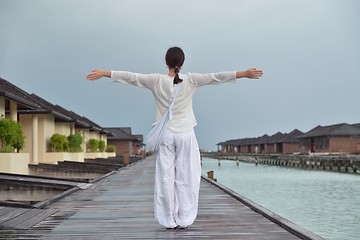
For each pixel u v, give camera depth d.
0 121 16.00
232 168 62.25
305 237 4.46
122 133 62.38
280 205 18.67
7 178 12.03
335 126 62.78
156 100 4.95
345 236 11.36
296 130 90.81
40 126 23.31
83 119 36.22
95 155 34.69
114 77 4.85
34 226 5.52
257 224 5.61
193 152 5.00
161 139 4.92
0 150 15.34
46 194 11.20
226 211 6.96
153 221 5.94
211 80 4.86
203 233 4.97
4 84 22.55
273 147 102.00
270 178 38.19
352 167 42.69
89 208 7.45
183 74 4.92
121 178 16.34
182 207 5.04
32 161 22.00
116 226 5.52
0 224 5.49
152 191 10.96
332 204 18.97
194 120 5.05
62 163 22.12
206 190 11.41
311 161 54.31
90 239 4.68
